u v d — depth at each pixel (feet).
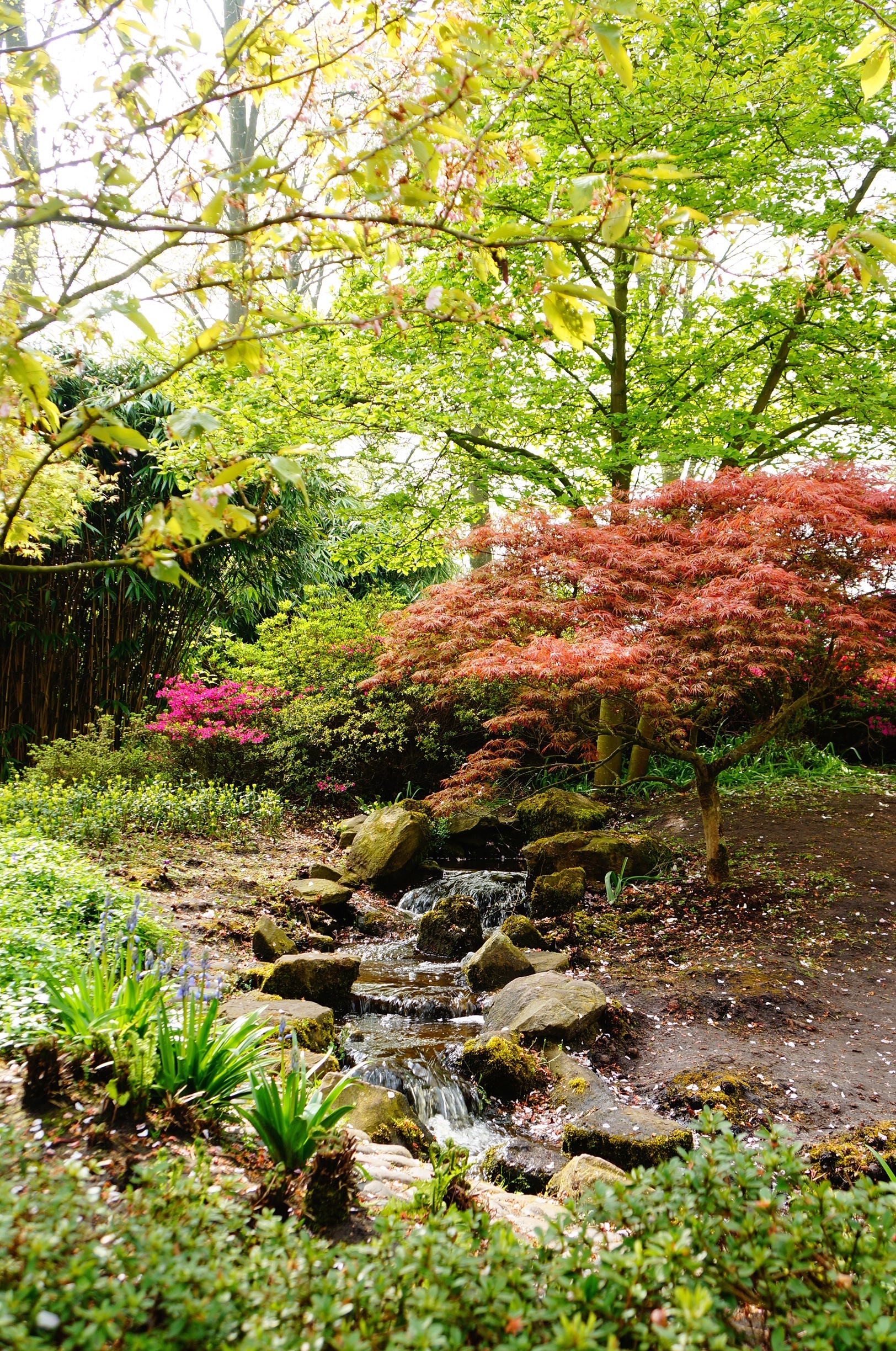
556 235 6.27
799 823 29.14
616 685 20.34
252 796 32.42
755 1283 5.97
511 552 23.06
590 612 21.06
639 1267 5.56
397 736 37.81
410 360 31.94
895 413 29.81
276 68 7.43
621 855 26.94
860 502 20.26
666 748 24.39
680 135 27.37
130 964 11.42
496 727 26.89
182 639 41.78
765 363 35.47
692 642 21.43
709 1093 15.34
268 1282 6.00
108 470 34.55
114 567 5.84
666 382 33.94
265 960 19.99
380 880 29.66
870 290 28.43
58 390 28.27
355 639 39.42
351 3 7.27
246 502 6.39
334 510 45.14
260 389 28.86
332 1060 15.08
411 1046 17.84
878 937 21.13
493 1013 19.27
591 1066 16.97
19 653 35.78
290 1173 8.63
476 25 6.63
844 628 20.24
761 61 27.84
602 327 33.58
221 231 6.27
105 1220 6.89
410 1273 5.84
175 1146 8.71
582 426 33.53
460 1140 14.99
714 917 23.22
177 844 27.02
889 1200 6.26
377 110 7.16
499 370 30.91
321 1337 5.16
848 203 30.30
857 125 29.37
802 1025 17.72
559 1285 5.62
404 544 38.75
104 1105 8.88
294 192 6.42
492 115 23.08
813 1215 6.31
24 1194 6.85
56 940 14.37
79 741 32.12
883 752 39.04
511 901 27.40
